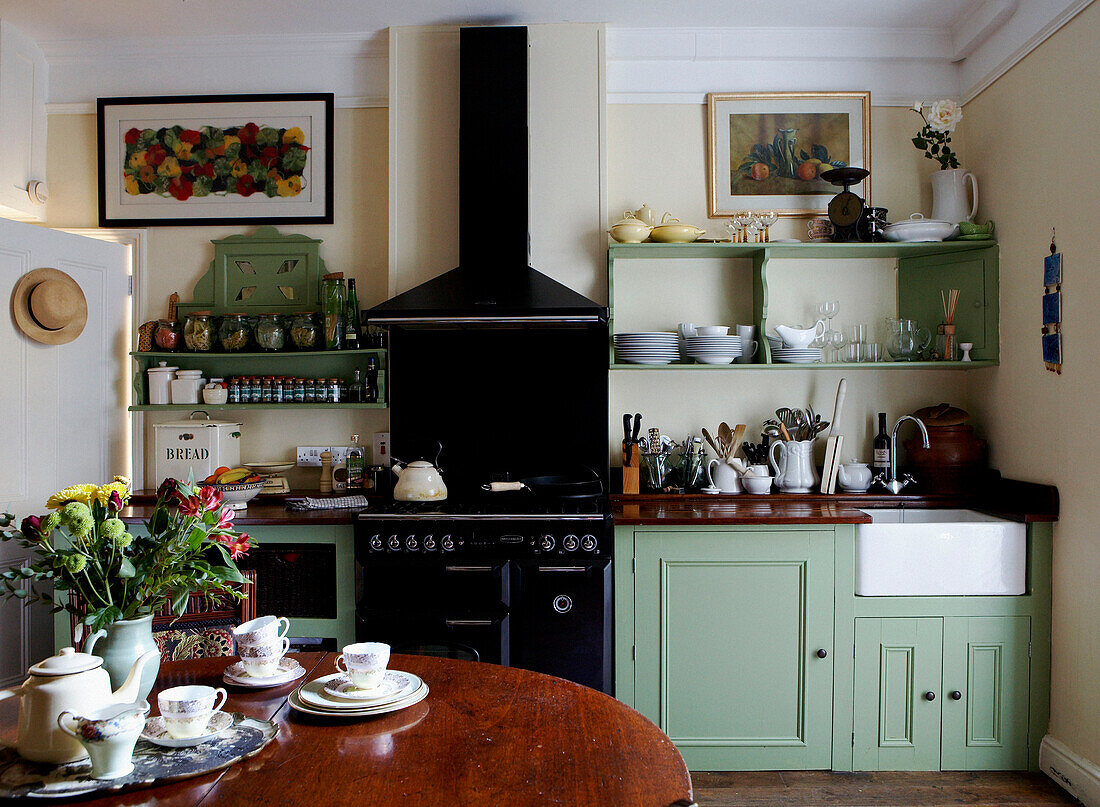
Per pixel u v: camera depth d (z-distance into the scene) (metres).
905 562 2.81
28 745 1.22
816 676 2.82
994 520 2.96
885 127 3.49
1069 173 2.68
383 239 3.54
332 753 1.30
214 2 3.15
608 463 3.39
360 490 3.44
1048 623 2.81
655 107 3.51
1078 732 2.64
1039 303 2.87
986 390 3.28
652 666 2.83
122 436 3.57
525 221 3.21
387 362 3.43
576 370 3.38
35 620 3.12
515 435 3.40
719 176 3.48
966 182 3.35
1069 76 2.68
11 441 3.07
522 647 2.79
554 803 1.13
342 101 3.54
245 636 1.62
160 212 3.57
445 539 2.80
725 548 2.82
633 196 3.51
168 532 1.42
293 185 3.55
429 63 3.38
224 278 3.55
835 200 3.26
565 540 2.79
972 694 2.82
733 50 3.43
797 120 3.47
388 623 2.79
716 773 2.82
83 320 3.34
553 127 3.35
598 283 3.36
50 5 3.17
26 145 3.48
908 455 3.38
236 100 3.54
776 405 3.49
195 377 3.43
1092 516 2.57
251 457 3.57
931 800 2.62
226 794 1.16
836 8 3.21
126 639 1.39
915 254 3.36
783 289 3.49
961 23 3.30
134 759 1.25
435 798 1.15
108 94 3.59
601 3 3.17
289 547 2.94
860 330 3.32
